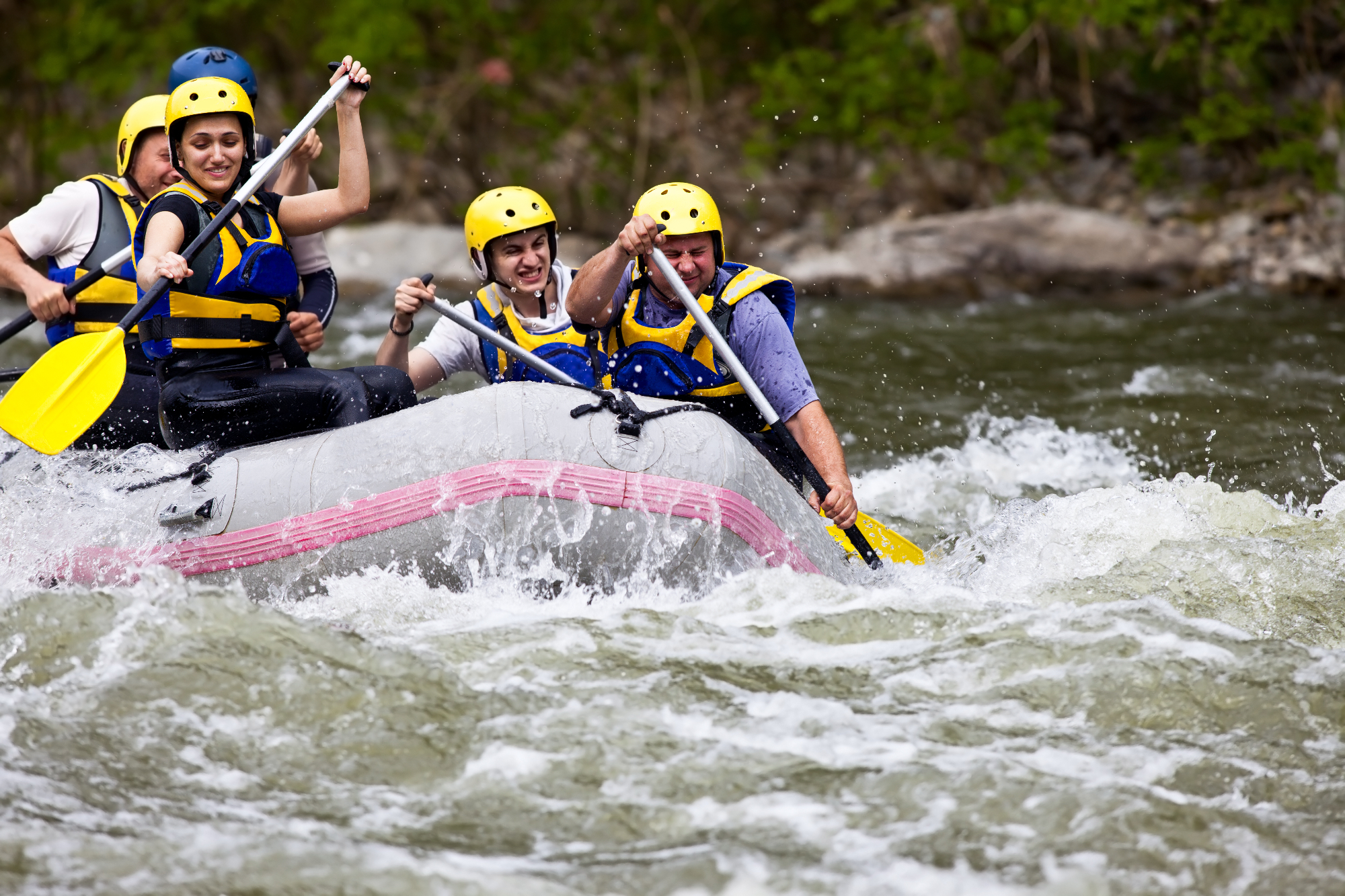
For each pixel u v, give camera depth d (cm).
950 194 4756
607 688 1188
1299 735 1120
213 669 1195
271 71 4819
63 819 989
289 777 1062
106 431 1692
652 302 1602
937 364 3009
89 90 4603
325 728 1123
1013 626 1289
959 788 1045
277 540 1409
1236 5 4184
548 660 1238
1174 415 2553
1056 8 4209
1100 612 1307
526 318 1634
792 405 1570
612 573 1412
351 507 1410
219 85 1539
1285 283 3969
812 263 4134
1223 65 4384
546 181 4922
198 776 1060
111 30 4434
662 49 4800
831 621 1316
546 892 915
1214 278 4056
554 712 1149
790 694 1184
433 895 911
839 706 1166
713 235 1573
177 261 1455
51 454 1461
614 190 4947
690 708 1159
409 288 1530
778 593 1377
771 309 1598
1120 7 4138
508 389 1457
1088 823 1002
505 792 1045
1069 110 4828
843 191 4781
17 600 1298
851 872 945
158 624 1255
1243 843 985
